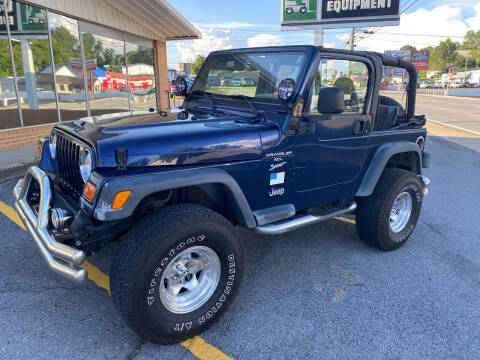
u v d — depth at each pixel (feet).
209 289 8.68
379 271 11.93
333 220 16.07
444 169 26.91
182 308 8.29
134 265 7.36
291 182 10.24
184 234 7.77
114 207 7.19
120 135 8.02
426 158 14.89
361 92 11.53
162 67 44.68
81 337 8.41
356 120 11.37
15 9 25.07
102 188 7.29
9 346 7.99
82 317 9.06
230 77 11.60
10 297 9.63
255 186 9.53
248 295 10.36
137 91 40.73
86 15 31.12
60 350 7.99
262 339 8.64
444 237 14.84
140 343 8.36
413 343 8.70
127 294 7.36
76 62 31.04
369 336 8.87
